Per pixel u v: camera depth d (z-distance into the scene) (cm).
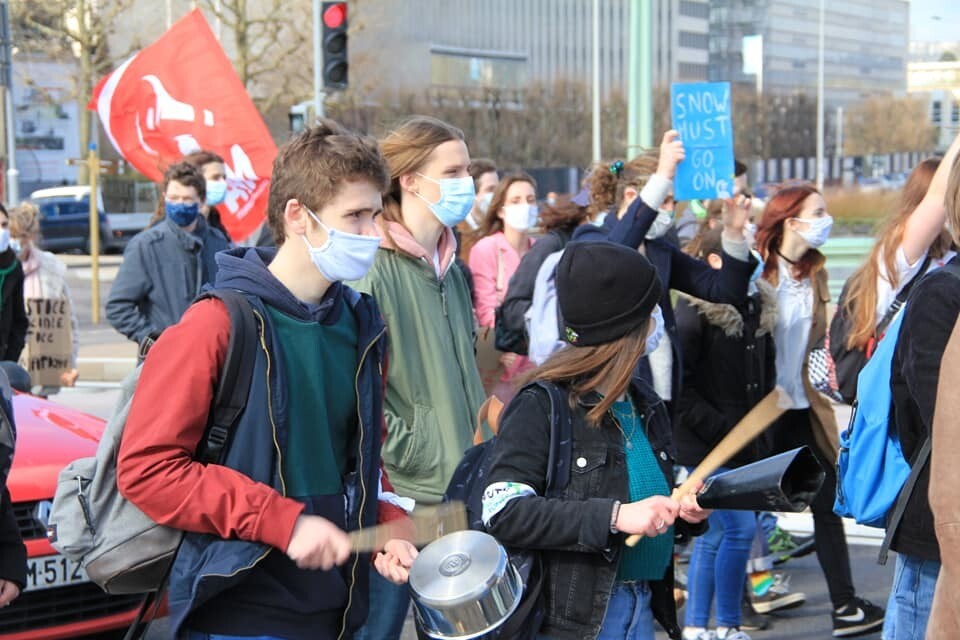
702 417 520
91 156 1988
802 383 537
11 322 706
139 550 271
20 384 575
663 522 281
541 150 4838
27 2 2881
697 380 526
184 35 973
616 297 296
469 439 417
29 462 468
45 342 796
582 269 300
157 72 973
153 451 263
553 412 299
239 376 271
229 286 279
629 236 483
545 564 297
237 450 270
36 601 450
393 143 423
